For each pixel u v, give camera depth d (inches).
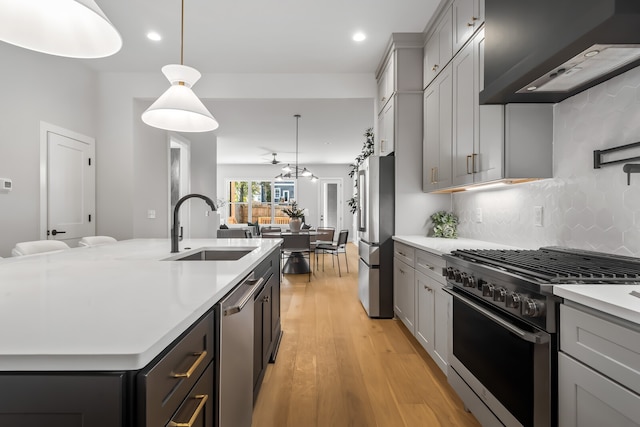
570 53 50.6
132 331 26.8
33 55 121.1
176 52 137.9
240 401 50.8
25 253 83.4
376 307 133.7
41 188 124.4
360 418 69.8
